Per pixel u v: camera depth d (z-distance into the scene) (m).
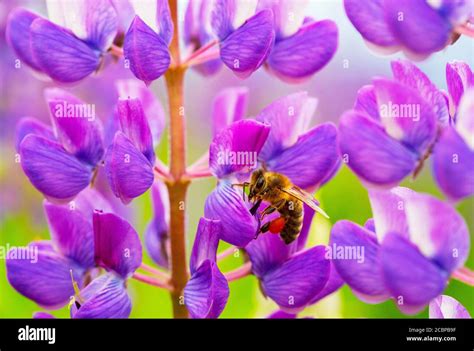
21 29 0.18
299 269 0.18
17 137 0.19
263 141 0.17
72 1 0.18
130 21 0.18
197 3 0.19
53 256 0.18
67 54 0.18
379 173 0.17
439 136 0.17
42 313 0.19
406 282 0.17
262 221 0.18
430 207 0.17
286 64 0.18
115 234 0.17
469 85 0.18
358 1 0.18
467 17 0.18
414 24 0.18
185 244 0.18
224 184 0.18
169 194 0.18
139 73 0.17
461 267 0.17
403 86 0.17
